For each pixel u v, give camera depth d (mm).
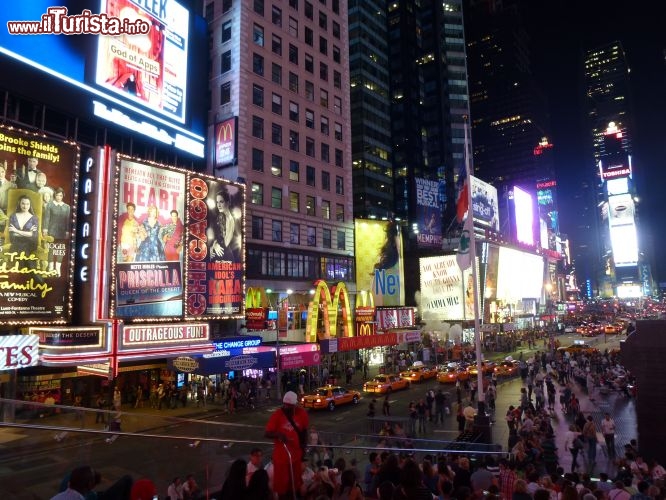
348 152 63375
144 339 32500
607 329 97625
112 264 32375
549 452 19281
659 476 15000
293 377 42844
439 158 118188
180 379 38406
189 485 10570
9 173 28406
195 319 37906
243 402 35031
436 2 125812
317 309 48375
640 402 18656
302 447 7473
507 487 12852
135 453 11125
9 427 8469
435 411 32875
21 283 28484
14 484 9656
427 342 71312
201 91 47906
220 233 40844
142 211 34812
